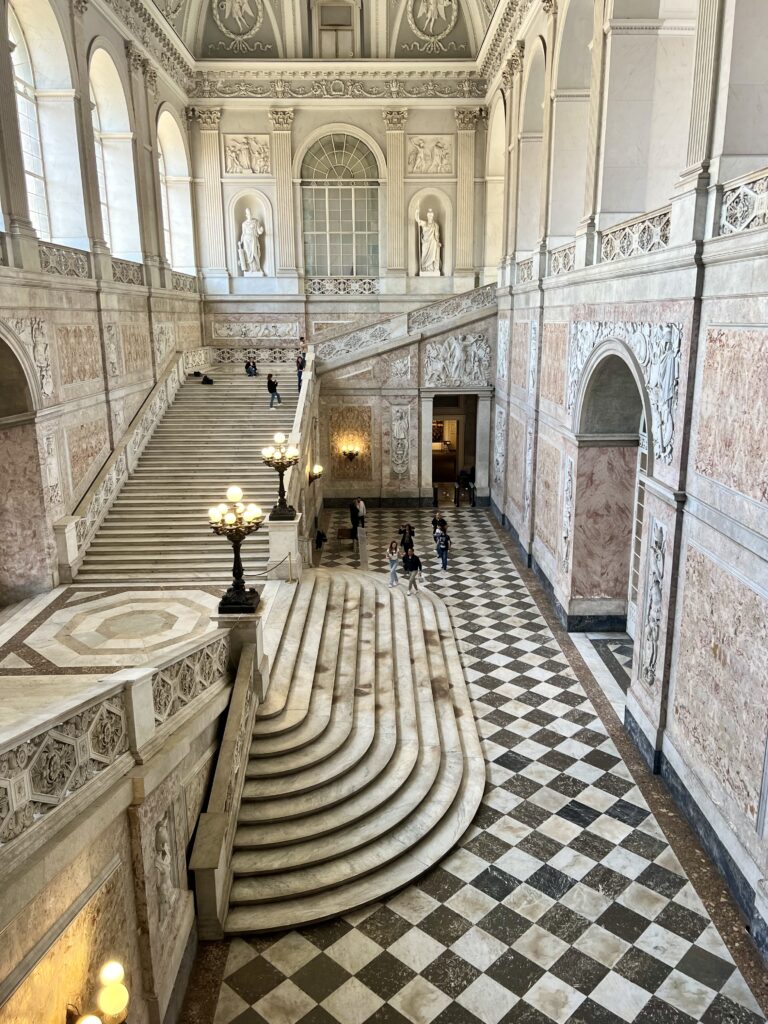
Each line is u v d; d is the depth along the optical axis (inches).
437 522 698.2
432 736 393.1
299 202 976.3
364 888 295.4
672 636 354.3
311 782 334.0
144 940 221.3
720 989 251.9
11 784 156.9
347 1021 241.8
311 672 413.1
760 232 258.2
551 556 602.9
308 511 735.7
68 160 583.8
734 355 285.0
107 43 647.1
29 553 527.5
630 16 429.4
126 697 217.6
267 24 916.0
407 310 999.0
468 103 938.1
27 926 159.0
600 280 446.9
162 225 808.9
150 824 227.1
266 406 805.9
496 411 872.3
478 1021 241.1
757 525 267.9
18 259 480.4
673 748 352.8
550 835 329.1
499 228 970.1
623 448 506.0
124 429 689.0
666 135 448.1
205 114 935.7
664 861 312.0
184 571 563.5
